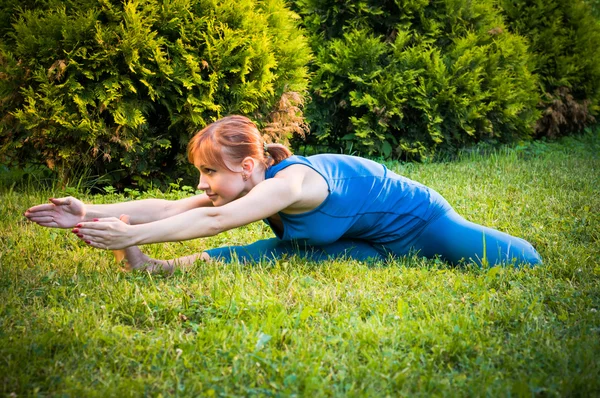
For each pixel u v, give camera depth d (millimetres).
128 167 5387
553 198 5125
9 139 5160
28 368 2258
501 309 2850
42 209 3072
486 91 7316
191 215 2906
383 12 7191
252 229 4336
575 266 3455
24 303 2883
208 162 3143
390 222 3623
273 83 5645
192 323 2672
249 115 5555
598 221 4422
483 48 7289
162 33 5184
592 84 9219
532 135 9219
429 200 3670
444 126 7230
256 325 2639
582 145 8945
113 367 2314
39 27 4855
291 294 3002
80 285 3023
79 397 2105
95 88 4926
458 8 7418
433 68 7000
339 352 2438
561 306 2926
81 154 5137
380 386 2221
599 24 9453
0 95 4949
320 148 7680
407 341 2541
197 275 3264
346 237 3750
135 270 3250
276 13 5754
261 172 3242
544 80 8969
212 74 5180
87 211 3260
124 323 2719
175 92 5219
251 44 5359
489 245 3561
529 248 3592
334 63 7055
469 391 2154
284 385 2188
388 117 6938
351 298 2982
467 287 3152
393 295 3062
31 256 3551
